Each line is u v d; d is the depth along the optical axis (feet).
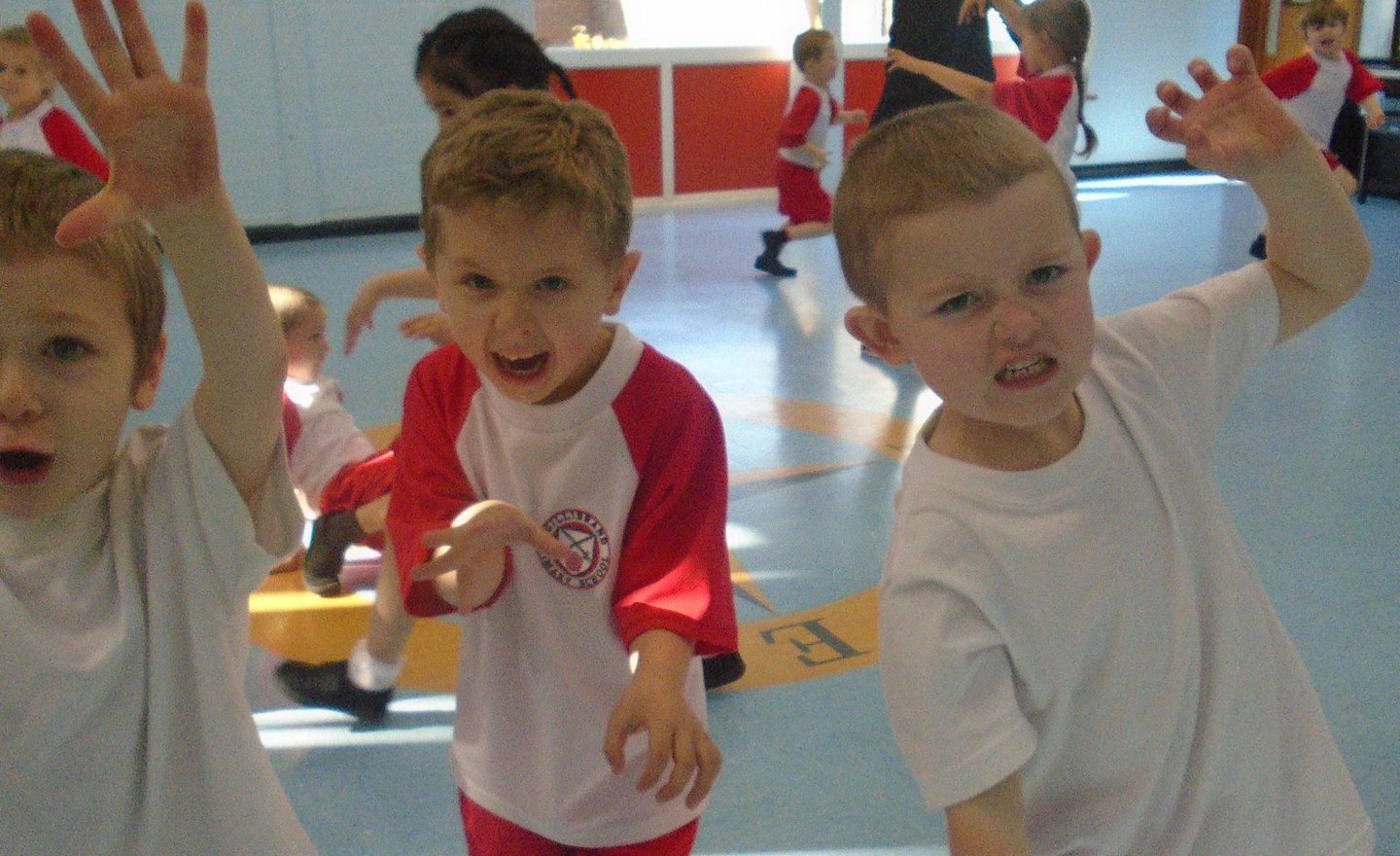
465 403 4.48
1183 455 3.79
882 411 13.84
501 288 3.85
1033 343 3.30
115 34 2.87
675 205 31.37
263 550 3.57
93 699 3.40
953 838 3.35
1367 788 6.79
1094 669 3.59
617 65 30.19
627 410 4.28
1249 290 4.10
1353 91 23.30
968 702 3.36
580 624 4.41
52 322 3.16
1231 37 36.47
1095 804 3.68
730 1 35.47
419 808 6.78
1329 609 8.91
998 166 3.28
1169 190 33.06
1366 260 4.08
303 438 9.34
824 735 7.45
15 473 3.22
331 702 7.85
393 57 26.78
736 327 18.01
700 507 4.32
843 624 8.82
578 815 4.56
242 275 3.17
